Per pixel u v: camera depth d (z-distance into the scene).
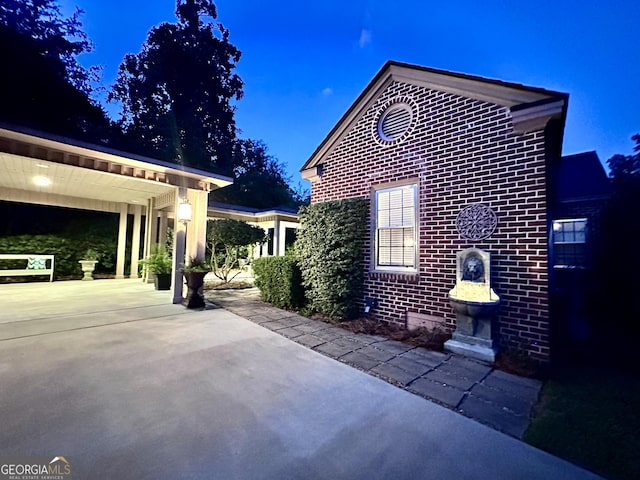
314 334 4.48
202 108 22.23
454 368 3.30
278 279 6.36
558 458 1.87
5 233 9.05
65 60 15.56
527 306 3.69
